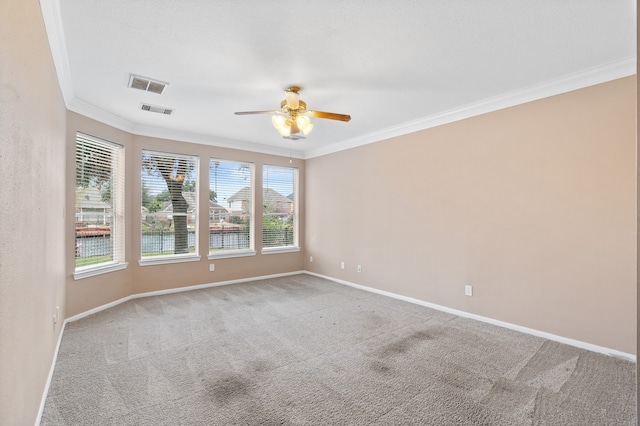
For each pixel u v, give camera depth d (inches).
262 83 120.0
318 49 96.0
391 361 103.4
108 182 160.2
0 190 44.9
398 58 101.5
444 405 80.1
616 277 105.4
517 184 129.3
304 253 249.9
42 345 77.7
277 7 76.2
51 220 90.3
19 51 53.4
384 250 185.9
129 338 120.6
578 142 113.3
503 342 117.9
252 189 224.2
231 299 175.0
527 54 98.7
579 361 102.7
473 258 143.9
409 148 172.4
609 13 78.2
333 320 142.5
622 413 77.1
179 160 193.2
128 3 74.2
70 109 134.6
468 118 145.9
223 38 89.9
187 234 197.0
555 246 118.9
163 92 128.6
